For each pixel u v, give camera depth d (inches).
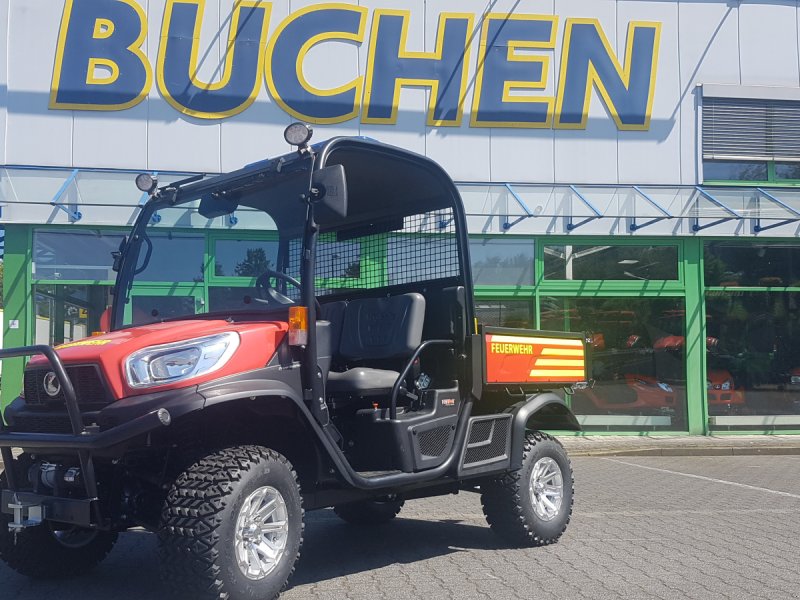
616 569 216.4
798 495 356.2
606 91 584.1
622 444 536.4
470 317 230.7
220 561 161.3
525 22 577.3
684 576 209.0
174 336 179.6
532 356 251.0
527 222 566.6
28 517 179.9
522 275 571.8
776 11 605.3
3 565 226.7
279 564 174.1
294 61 557.3
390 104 566.3
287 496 177.6
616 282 578.2
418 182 234.2
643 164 586.9
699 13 597.0
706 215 568.4
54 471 177.2
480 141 573.6
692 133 592.4
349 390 208.2
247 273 208.7
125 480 183.6
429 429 213.5
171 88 544.7
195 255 215.2
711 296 591.5
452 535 265.3
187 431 183.9
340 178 184.9
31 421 183.3
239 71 552.1
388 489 207.8
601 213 571.8
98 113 537.3
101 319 225.9
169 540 162.2
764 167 605.9
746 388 589.6
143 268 223.6
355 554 236.8
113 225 515.8
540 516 244.5
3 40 530.9
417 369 223.3
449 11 571.8
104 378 170.7
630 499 344.2
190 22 547.8
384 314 226.7
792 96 601.6
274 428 192.4
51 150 532.4
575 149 581.3
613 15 586.9
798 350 595.5
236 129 551.2
